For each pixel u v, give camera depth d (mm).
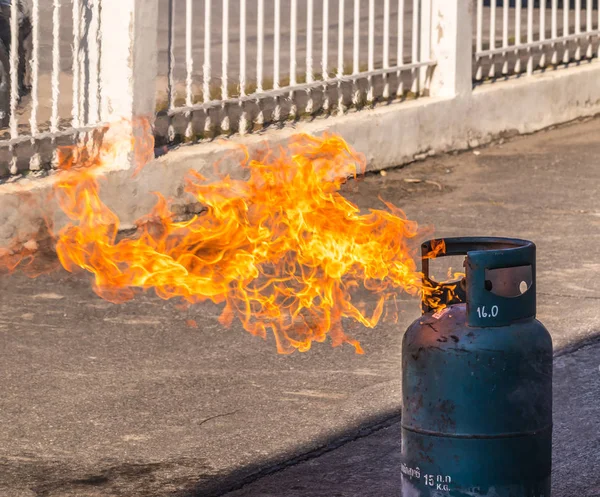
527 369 4887
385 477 6332
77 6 10961
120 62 11227
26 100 11172
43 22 13664
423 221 12086
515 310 4887
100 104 11336
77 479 6316
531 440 4930
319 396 7531
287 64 17234
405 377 5035
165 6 19938
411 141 14422
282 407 7340
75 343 8539
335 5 23109
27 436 6891
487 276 4906
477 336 4852
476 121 15438
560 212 12484
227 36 12266
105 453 6660
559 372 7883
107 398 7492
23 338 8625
